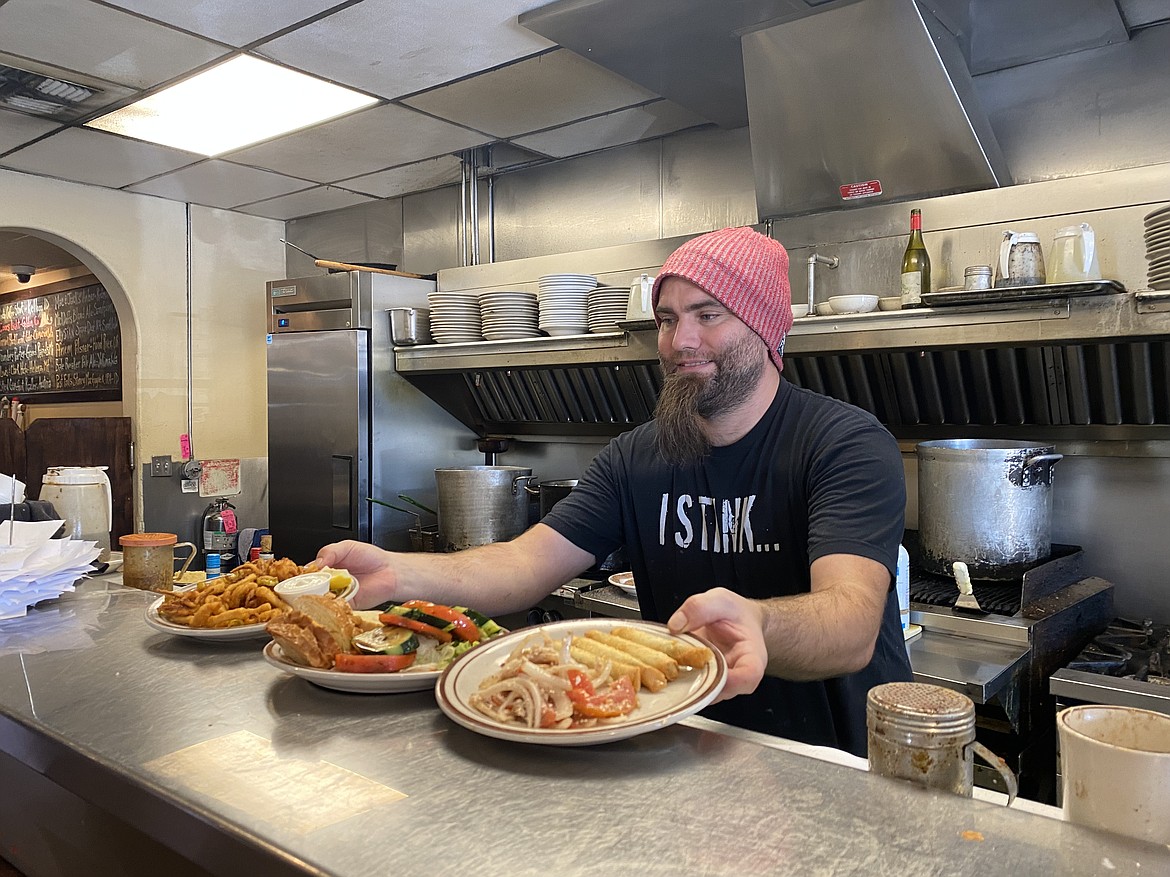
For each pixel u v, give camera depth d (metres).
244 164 3.97
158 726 0.90
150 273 4.57
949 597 2.30
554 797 0.72
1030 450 2.28
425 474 3.91
